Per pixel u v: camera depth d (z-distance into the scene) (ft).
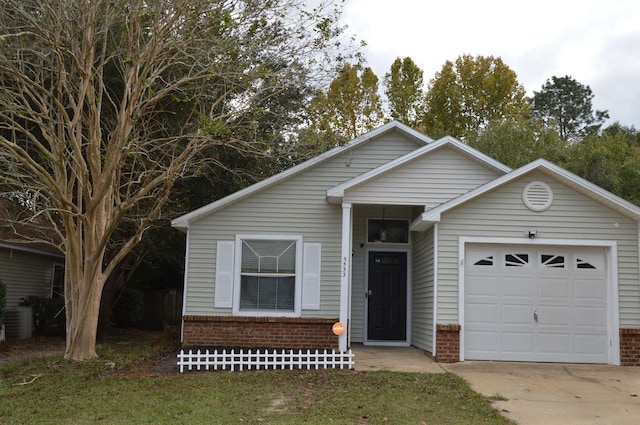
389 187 46.80
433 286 43.14
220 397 30.09
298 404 28.84
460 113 118.21
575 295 43.09
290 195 49.55
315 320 47.47
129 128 42.45
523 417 27.55
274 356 37.78
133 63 43.37
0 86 44.19
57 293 76.89
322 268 48.62
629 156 97.30
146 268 81.41
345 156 50.93
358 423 25.86
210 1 41.47
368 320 52.34
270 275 48.39
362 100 87.86
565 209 43.21
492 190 43.29
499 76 119.14
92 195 42.73
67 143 51.49
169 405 28.55
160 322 87.35
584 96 163.84
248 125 48.70
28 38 42.86
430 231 45.03
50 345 59.16
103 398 30.25
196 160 56.39
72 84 45.21
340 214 49.37
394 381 34.22
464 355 42.14
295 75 46.01
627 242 42.98
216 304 47.78
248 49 44.27
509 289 43.04
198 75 42.98
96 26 45.91
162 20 42.65
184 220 48.08
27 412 27.96
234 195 48.47
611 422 26.96
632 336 42.01
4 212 62.54
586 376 37.65
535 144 89.15
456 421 26.45
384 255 53.16
